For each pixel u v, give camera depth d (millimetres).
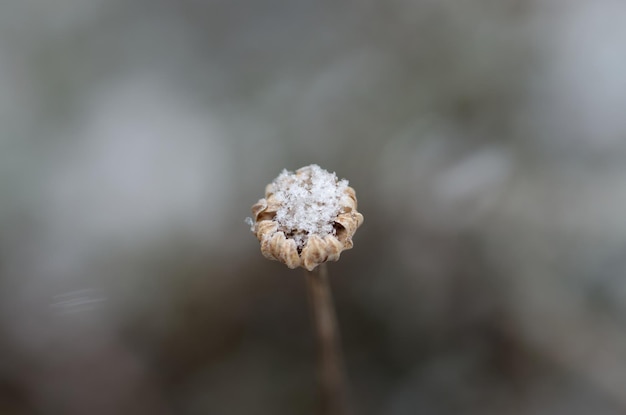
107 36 180
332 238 125
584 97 170
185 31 183
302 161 173
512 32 175
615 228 160
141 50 180
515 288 161
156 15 184
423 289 164
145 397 163
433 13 179
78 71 178
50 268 167
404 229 167
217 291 167
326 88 177
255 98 178
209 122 177
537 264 161
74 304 166
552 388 157
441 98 174
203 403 163
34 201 170
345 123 175
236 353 166
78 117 175
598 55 172
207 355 166
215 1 186
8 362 161
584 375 156
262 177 172
